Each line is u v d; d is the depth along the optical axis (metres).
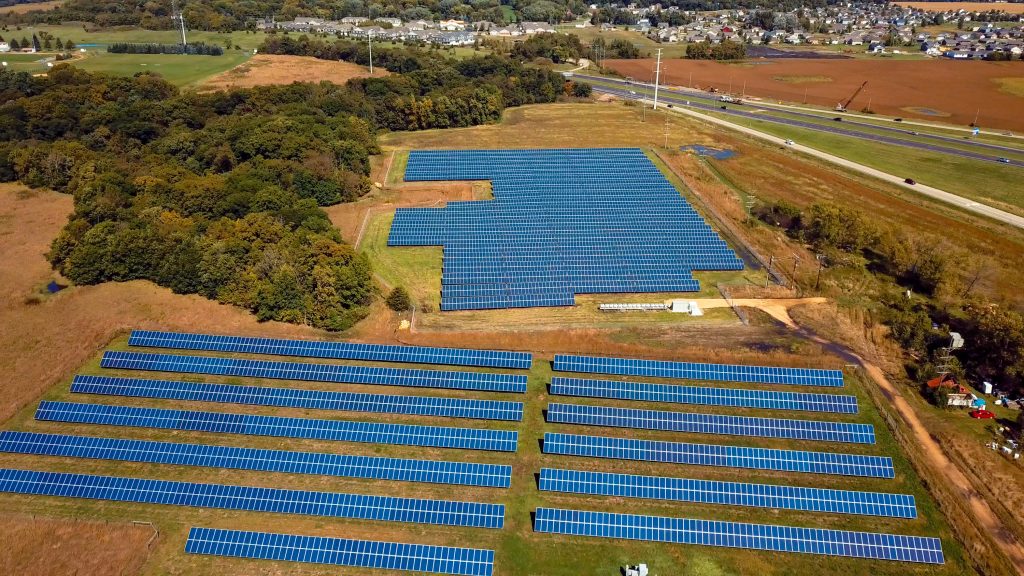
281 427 80.56
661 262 119.00
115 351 93.19
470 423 82.69
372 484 74.06
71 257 107.75
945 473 74.94
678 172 166.75
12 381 88.44
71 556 65.44
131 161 154.00
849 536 66.69
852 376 89.69
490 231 129.62
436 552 64.94
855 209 147.12
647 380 89.12
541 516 68.38
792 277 116.38
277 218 119.38
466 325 102.44
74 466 76.44
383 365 92.00
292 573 64.25
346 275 102.31
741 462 75.88
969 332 99.06
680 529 67.50
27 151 149.75
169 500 71.38
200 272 103.75
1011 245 132.75
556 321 103.62
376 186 153.38
